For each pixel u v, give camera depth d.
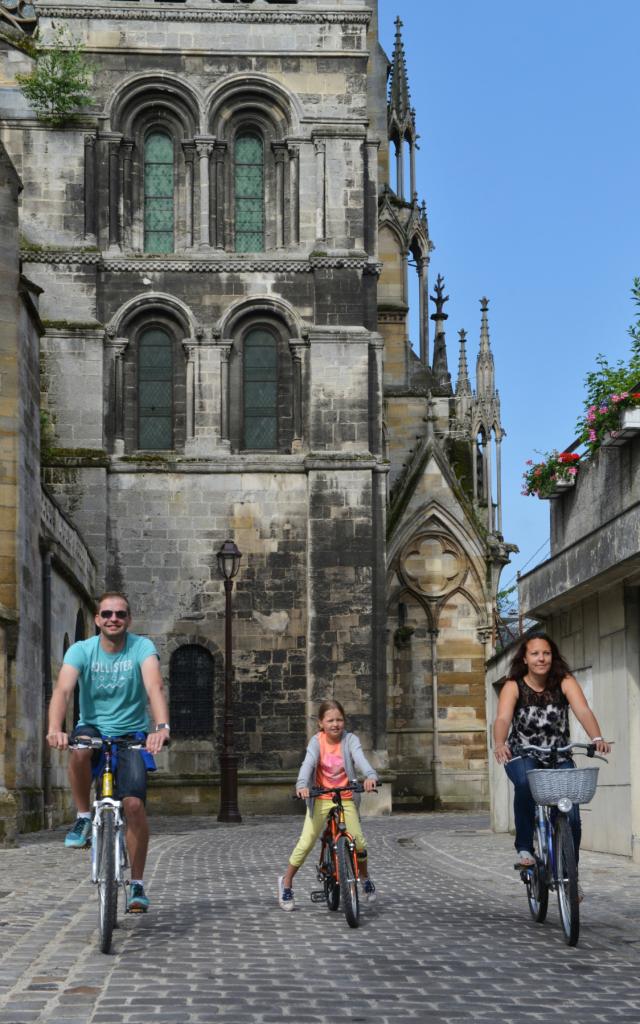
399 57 58.31
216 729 43.31
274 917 12.87
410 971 9.65
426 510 49.38
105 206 45.28
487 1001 8.56
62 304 44.47
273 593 43.94
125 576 43.78
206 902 14.31
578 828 11.18
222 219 45.91
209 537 44.09
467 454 54.38
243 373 45.38
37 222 44.72
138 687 10.80
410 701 48.69
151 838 27.23
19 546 27.19
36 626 29.12
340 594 43.50
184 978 9.25
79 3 45.62
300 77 46.06
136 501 44.09
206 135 45.62
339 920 12.66
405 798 48.19
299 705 43.53
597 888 15.73
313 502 43.84
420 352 56.28
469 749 48.53
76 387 44.03
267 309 45.25
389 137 57.47
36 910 13.29
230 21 45.94
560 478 23.83
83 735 10.64
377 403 44.72
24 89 44.81
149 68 45.81
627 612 19.45
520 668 11.78
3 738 24.52
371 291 45.59
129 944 10.84
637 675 19.31
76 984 9.00
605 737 20.72
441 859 21.34
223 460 44.28
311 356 44.59
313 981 9.22
